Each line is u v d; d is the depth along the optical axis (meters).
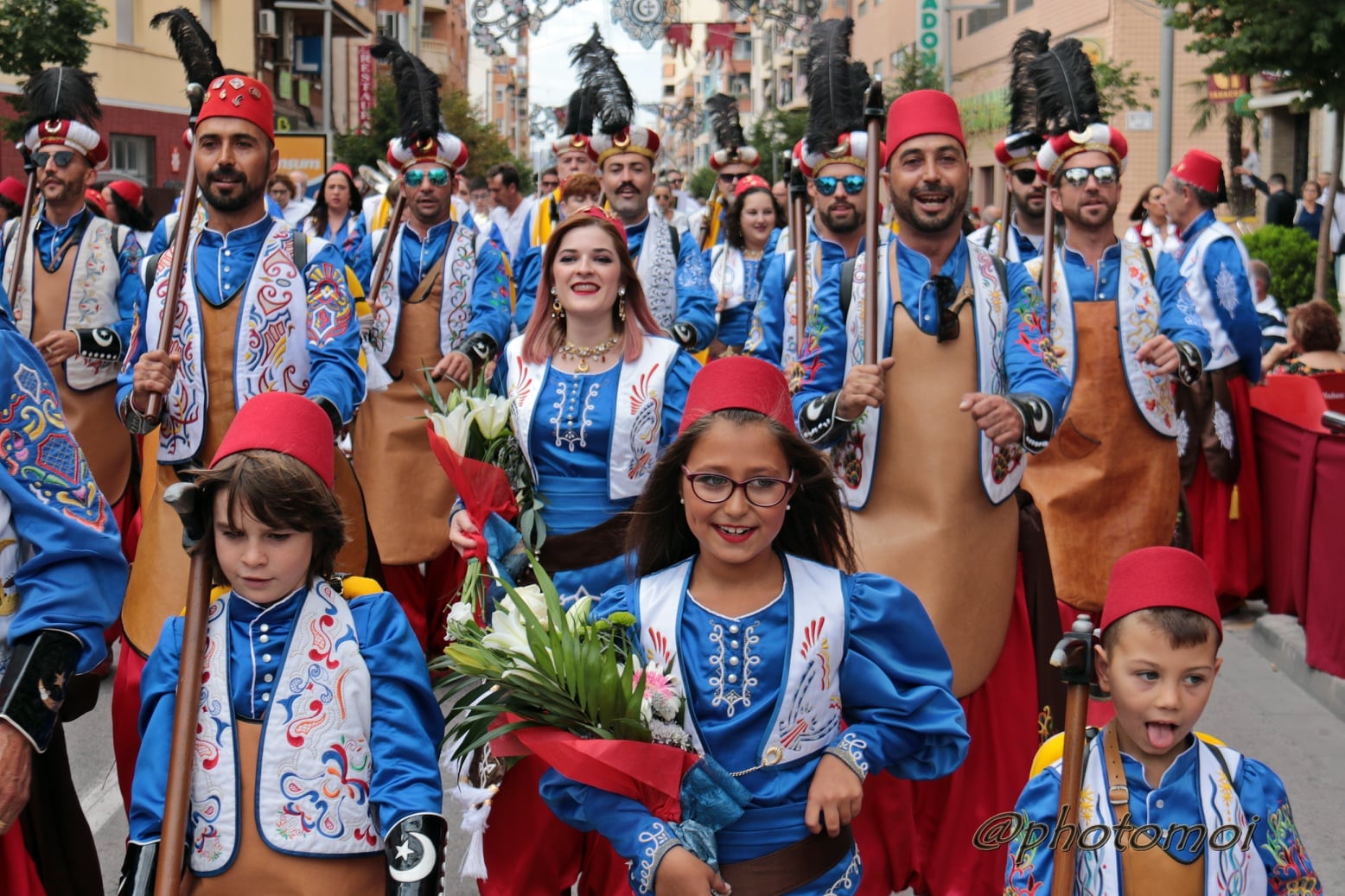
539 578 3.18
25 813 3.55
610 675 3.03
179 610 4.89
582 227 4.71
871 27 44.62
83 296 7.60
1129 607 3.11
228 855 3.19
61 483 3.35
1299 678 7.09
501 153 38.78
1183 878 3.07
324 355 5.37
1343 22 11.74
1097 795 3.12
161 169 28.22
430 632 7.82
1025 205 7.82
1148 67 27.27
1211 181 8.11
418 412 7.71
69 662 3.29
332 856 3.22
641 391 4.66
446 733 3.43
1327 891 4.78
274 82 34.66
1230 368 8.05
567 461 4.64
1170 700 3.05
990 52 34.53
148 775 3.22
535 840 4.21
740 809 3.10
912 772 3.29
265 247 5.37
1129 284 6.15
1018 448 4.74
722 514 3.12
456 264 7.92
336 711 3.26
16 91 23.09
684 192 18.89
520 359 4.79
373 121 30.98
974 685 4.65
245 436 3.33
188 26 5.50
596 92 8.41
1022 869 3.20
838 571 3.26
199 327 5.26
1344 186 17.44
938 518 4.64
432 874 3.13
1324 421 6.62
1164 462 6.13
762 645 3.17
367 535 5.43
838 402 4.54
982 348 4.72
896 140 4.74
